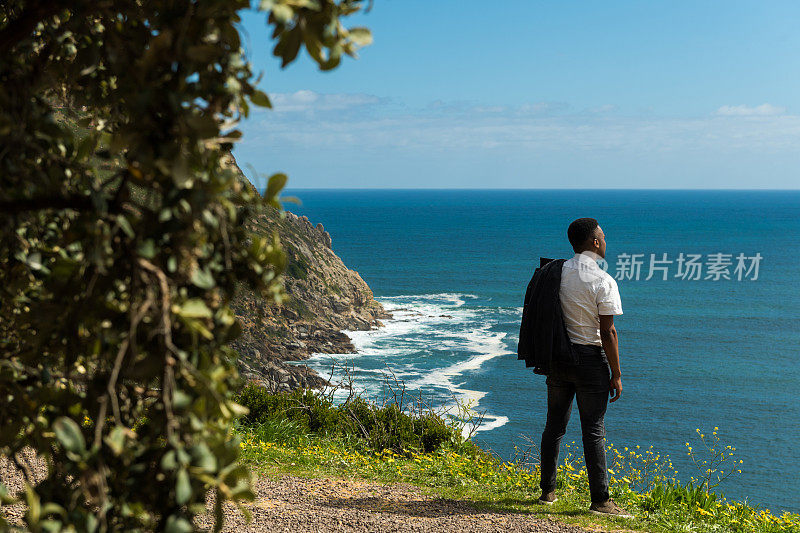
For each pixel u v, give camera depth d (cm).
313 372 3366
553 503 564
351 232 18138
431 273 9900
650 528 515
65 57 230
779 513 2381
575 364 526
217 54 160
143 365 164
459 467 702
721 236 15875
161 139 166
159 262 171
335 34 161
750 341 5972
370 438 905
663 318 7025
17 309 218
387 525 477
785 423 3662
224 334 179
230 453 169
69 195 184
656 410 3897
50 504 159
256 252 176
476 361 4288
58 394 187
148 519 174
